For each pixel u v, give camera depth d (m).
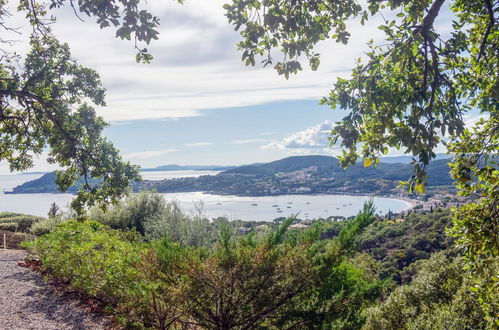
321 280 5.42
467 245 5.22
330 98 5.05
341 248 5.38
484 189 5.12
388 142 4.56
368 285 5.48
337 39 5.19
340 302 5.33
